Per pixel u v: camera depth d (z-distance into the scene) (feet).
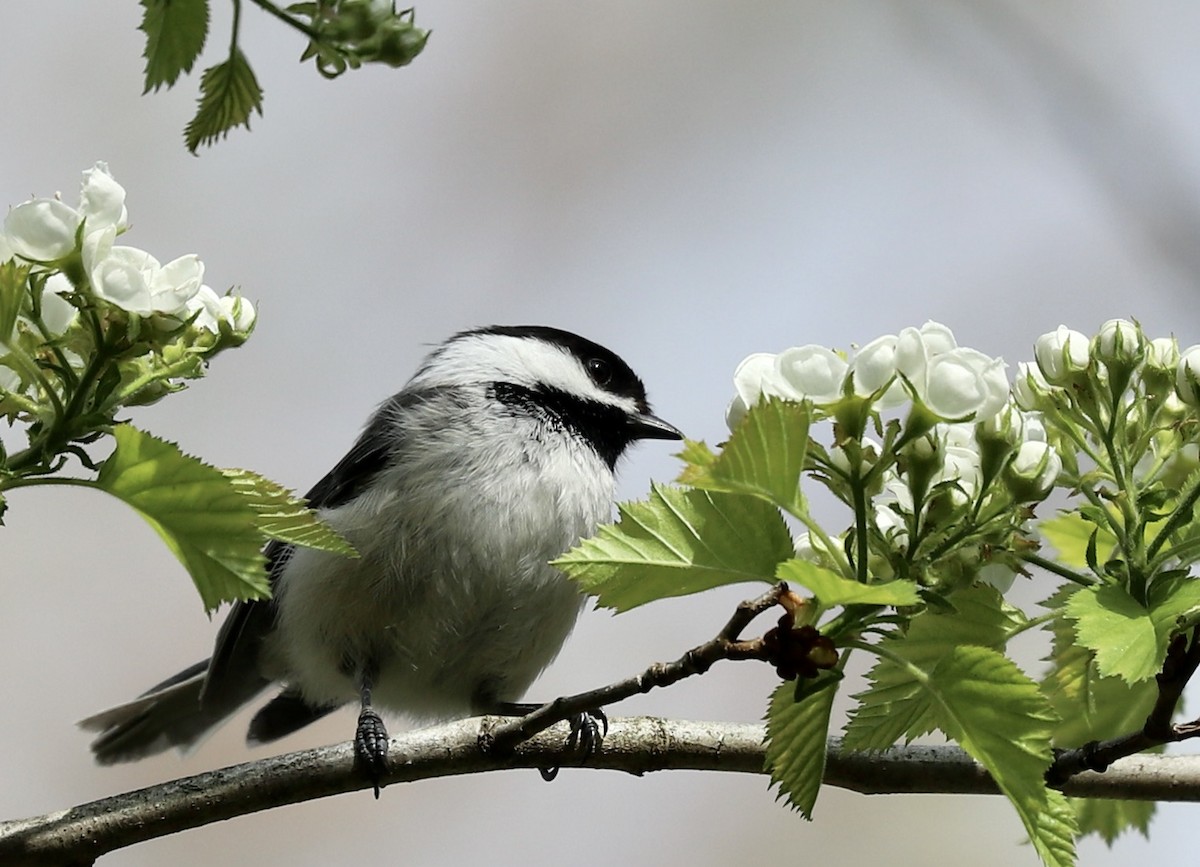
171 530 13.19
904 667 13.46
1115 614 13.46
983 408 13.24
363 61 16.61
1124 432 14.88
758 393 13.41
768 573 13.32
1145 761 19.13
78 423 13.56
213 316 14.70
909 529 13.53
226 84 17.25
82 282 13.41
